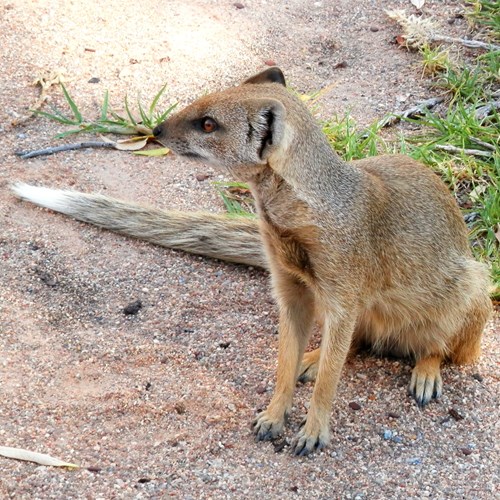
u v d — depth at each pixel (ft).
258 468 18.80
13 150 28.30
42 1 34.22
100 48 32.63
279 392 19.94
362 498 18.15
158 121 28.86
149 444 19.11
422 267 20.86
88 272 24.21
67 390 20.34
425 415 20.54
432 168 27.43
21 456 18.38
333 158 19.36
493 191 26.53
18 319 22.31
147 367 21.25
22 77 31.22
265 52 33.32
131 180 27.68
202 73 31.89
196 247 25.25
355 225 19.22
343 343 19.44
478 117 29.27
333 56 33.32
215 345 22.11
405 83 31.71
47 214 26.14
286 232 19.02
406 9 35.09
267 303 23.73
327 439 19.45
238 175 18.76
